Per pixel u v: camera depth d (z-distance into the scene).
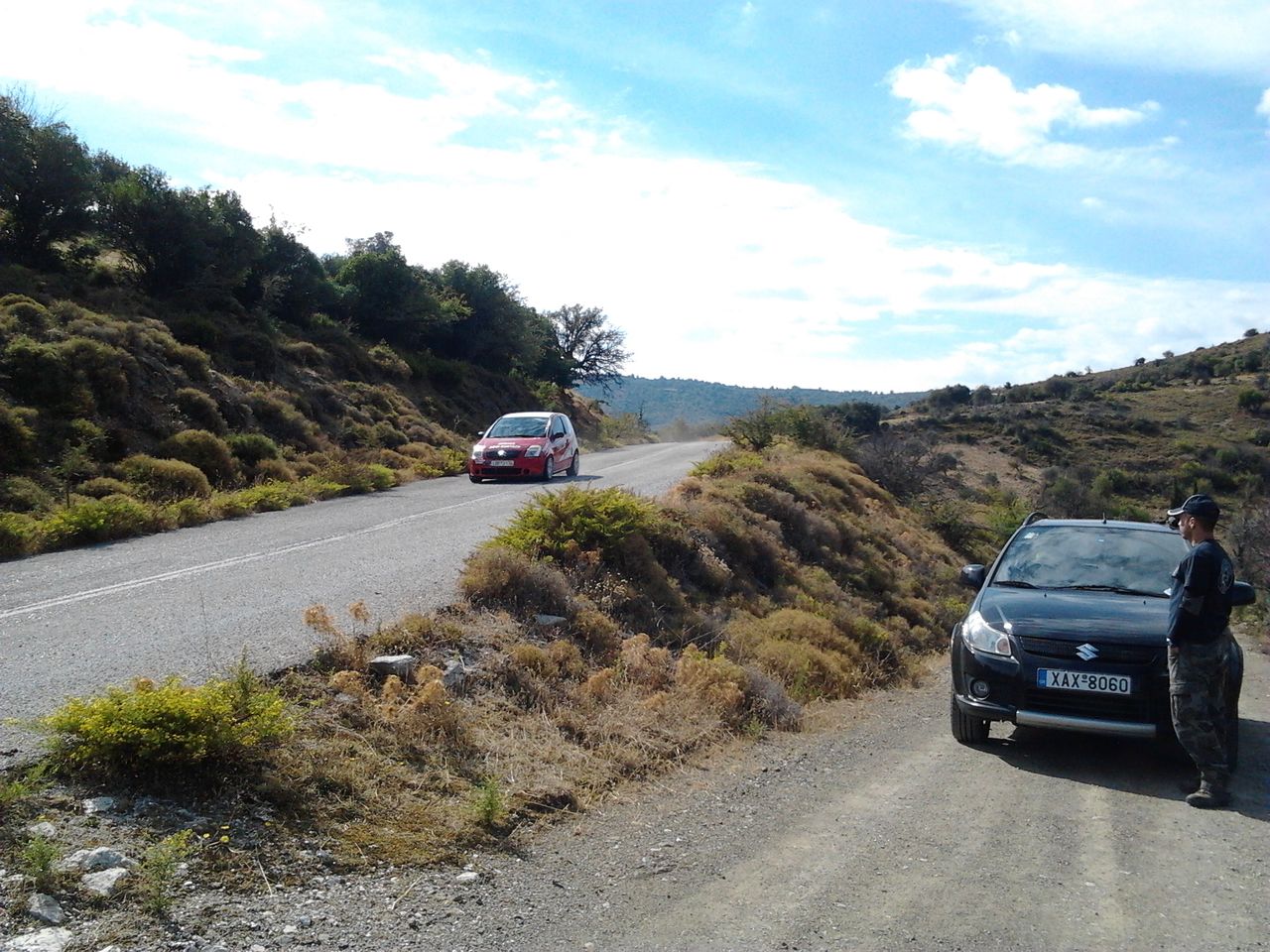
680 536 12.59
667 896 4.27
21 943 3.32
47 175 25.11
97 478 16.00
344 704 6.04
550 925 3.93
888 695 10.43
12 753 4.88
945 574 20.33
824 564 16.59
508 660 7.42
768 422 32.03
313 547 12.38
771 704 8.10
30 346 18.20
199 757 4.72
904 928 3.94
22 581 10.09
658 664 8.29
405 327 40.69
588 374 65.25
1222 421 75.62
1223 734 5.79
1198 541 5.81
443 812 5.04
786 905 4.17
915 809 5.65
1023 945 3.80
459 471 26.92
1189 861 4.79
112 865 3.93
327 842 4.51
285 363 28.81
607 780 5.94
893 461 31.62
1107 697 6.31
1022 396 96.62
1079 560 7.77
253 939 3.60
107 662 6.69
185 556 11.72
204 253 28.38
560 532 10.84
